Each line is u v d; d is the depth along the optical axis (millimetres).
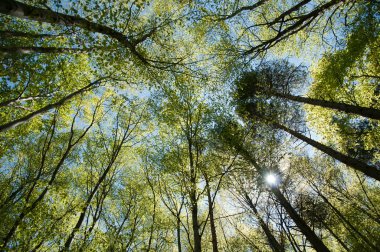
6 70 8414
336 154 13211
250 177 12242
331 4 9328
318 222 12891
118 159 15844
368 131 15297
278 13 15828
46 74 9531
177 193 10172
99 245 11195
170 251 17391
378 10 9711
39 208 9211
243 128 13047
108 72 9672
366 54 13492
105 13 7547
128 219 14438
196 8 11305
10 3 5508
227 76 12055
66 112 11914
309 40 16016
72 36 7789
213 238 9180
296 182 14164
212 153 11898
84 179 14977
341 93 15500
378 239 17656
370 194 21516
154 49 11414
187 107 11258
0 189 10664
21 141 12211
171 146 11562
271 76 16328
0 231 9023
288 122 16328
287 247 11133
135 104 14984
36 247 8766
